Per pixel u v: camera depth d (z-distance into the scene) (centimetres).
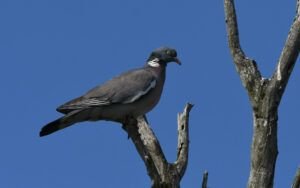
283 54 1051
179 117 1309
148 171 1013
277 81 1045
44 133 1399
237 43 1120
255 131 1059
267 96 1051
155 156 1157
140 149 1194
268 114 1047
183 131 1290
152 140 1174
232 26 1123
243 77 1092
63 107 1461
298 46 1045
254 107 1064
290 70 1051
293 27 1054
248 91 1081
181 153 1253
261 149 1045
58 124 1406
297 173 1005
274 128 1049
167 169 1152
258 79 1078
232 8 1128
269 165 1046
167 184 1007
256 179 1045
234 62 1116
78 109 1457
